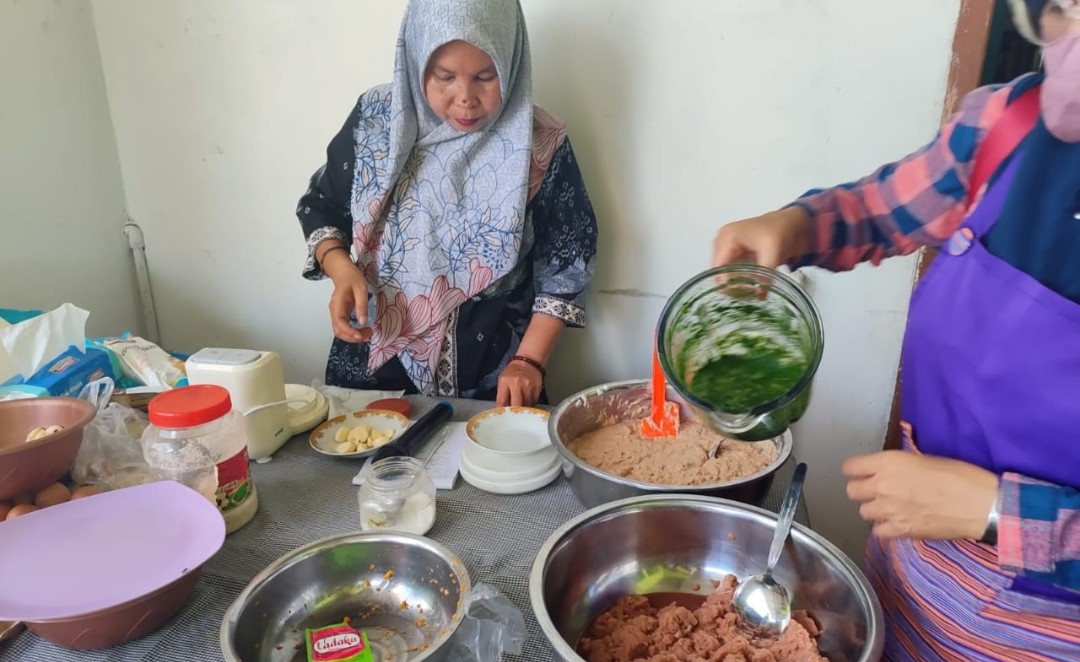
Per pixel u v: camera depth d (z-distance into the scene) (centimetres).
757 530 83
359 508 96
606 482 90
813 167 140
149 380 121
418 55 125
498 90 127
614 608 82
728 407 67
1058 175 63
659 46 140
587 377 168
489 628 74
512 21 124
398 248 139
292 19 157
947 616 75
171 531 79
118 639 73
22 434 95
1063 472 65
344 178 143
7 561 73
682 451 108
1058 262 63
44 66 161
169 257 189
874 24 128
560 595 79
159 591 70
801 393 63
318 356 187
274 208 175
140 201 185
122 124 178
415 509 94
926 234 81
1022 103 69
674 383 65
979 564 70
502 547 90
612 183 152
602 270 158
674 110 143
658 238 153
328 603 80
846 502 160
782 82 136
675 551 87
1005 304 66
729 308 72
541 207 141
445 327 142
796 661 72
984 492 62
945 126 78
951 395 73
